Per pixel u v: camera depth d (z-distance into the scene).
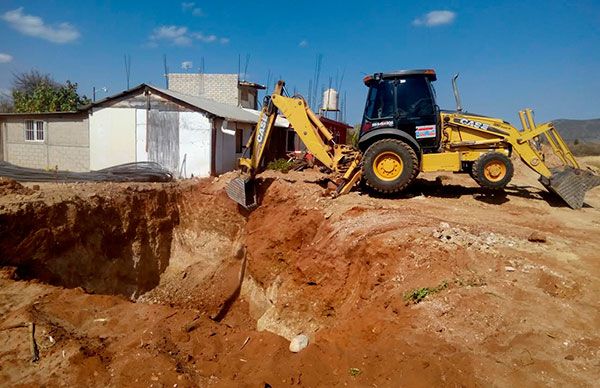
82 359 6.07
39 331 6.71
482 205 10.84
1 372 5.69
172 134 17.59
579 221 9.70
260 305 11.86
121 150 18.30
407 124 11.30
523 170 17.86
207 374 6.25
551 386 4.37
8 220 9.77
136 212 13.48
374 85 11.88
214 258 13.98
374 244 8.22
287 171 17.19
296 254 11.13
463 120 11.39
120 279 12.59
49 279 10.27
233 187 13.02
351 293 8.43
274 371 5.65
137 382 5.66
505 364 4.74
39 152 19.56
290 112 12.28
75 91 30.38
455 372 4.64
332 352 5.77
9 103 35.12
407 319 5.92
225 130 18.16
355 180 11.78
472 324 5.51
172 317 8.09
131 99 17.95
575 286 6.23
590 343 5.01
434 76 11.32
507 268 6.70
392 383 4.75
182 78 28.69
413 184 13.14
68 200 11.48
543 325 5.38
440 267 6.94
